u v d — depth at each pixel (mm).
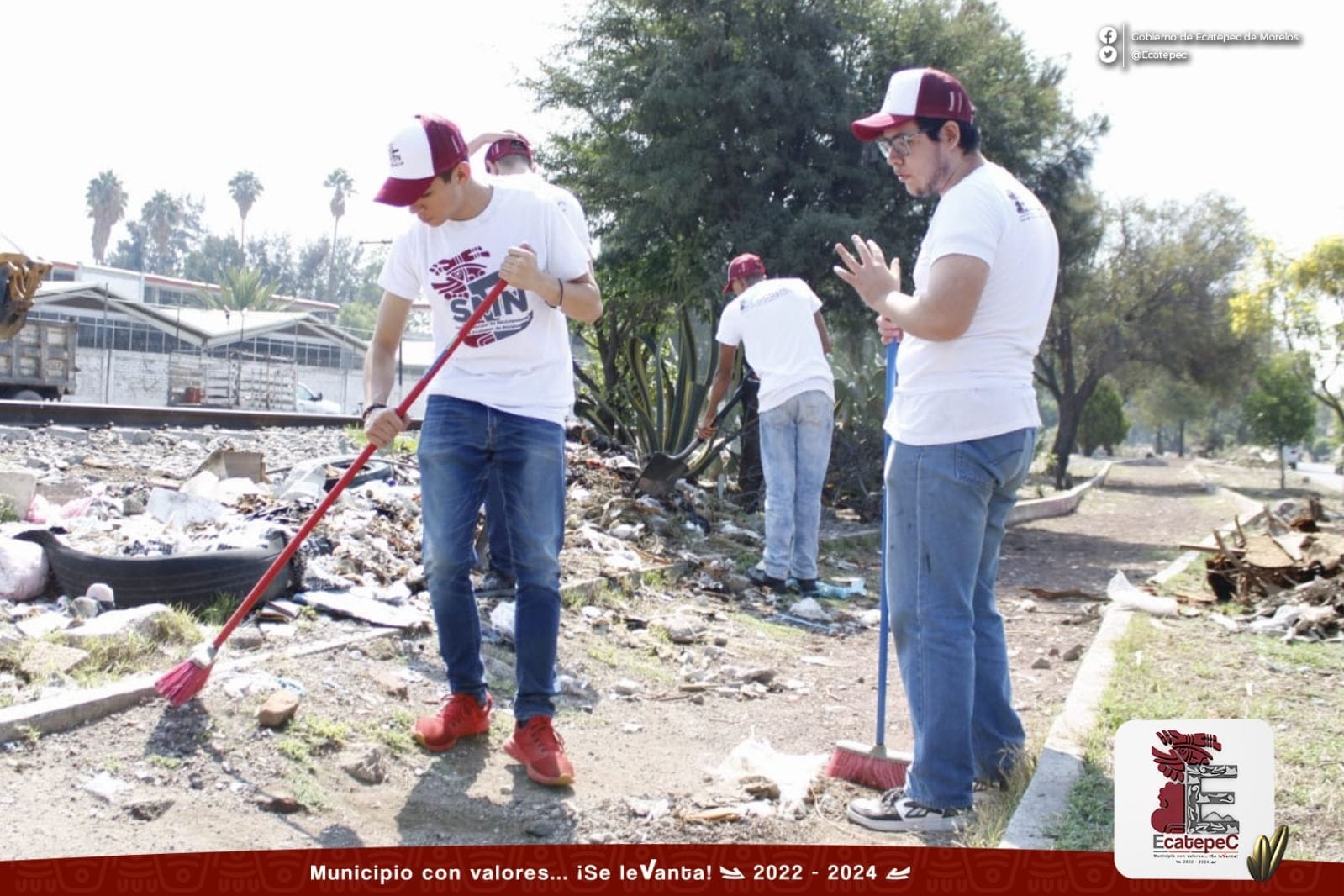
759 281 7398
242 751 3248
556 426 3643
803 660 5590
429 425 3619
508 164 5074
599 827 3230
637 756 3891
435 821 3176
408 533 6227
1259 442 45406
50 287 30812
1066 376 35406
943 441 3283
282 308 58781
